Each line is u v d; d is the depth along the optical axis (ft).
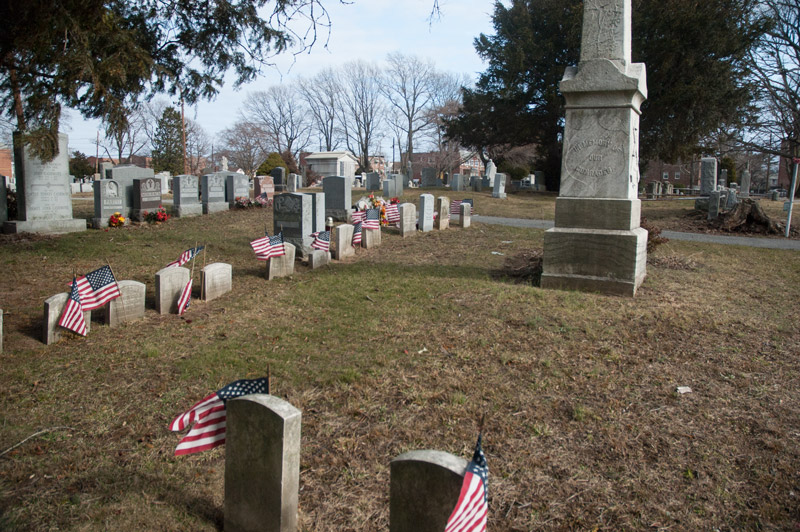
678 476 13.26
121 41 29.86
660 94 98.27
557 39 114.73
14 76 30.86
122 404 16.76
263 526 10.62
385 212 60.75
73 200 96.68
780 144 105.60
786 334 22.91
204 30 40.91
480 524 8.73
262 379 11.47
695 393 17.40
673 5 92.17
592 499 12.41
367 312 25.98
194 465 13.78
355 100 252.21
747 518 11.80
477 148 143.43
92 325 24.11
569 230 29.40
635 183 30.76
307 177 195.93
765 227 61.11
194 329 23.85
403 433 15.01
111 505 12.12
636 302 26.89
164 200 97.25
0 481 12.84
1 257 37.42
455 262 39.65
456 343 21.50
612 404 16.65
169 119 205.05
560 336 22.08
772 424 15.53
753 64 96.02
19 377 18.47
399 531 9.68
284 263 34.37
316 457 13.91
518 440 14.71
